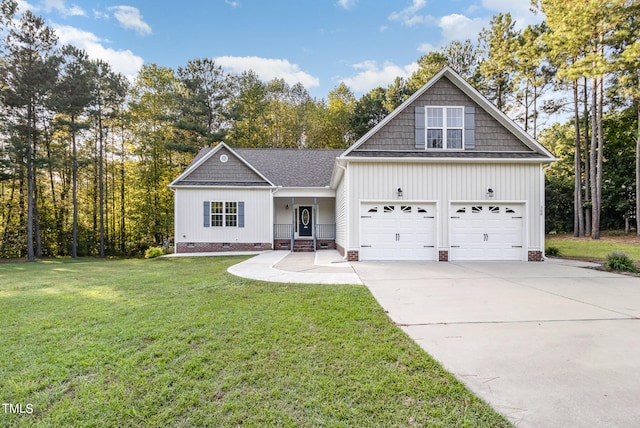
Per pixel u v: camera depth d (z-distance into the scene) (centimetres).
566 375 290
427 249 1087
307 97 3597
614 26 1223
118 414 240
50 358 333
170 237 2438
